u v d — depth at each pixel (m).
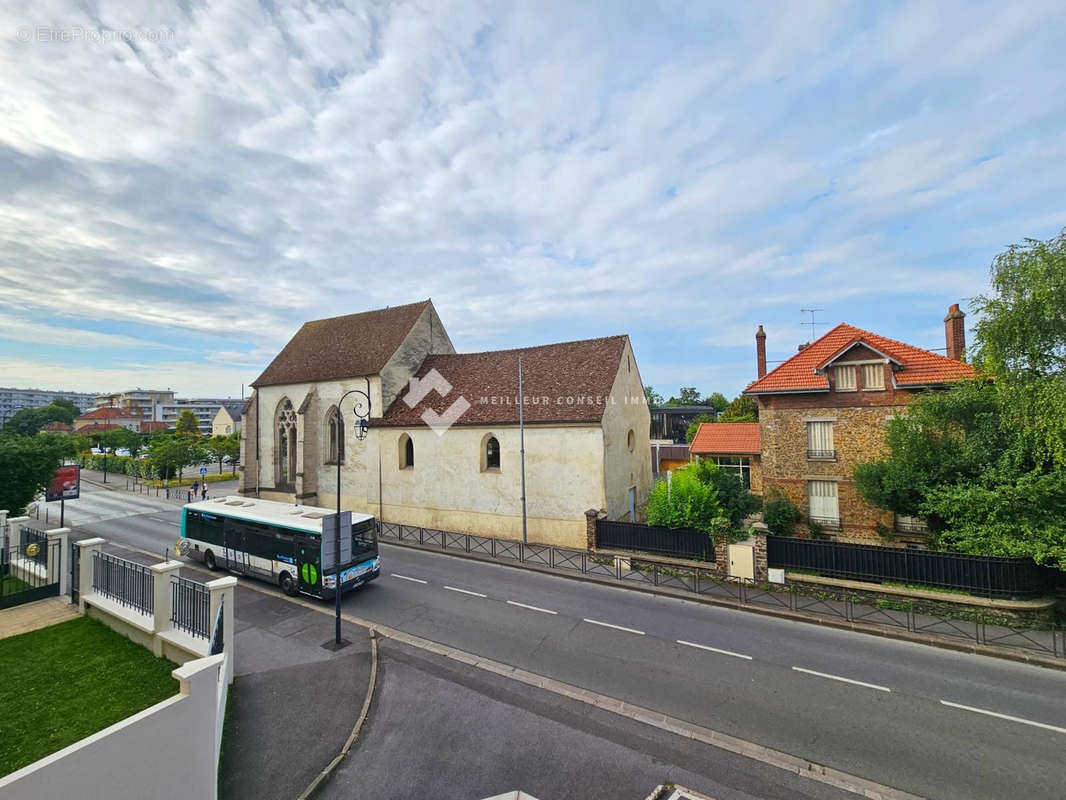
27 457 22.38
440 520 24.28
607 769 7.61
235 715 9.00
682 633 12.65
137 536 23.95
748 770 7.59
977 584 13.36
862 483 16.47
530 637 12.45
